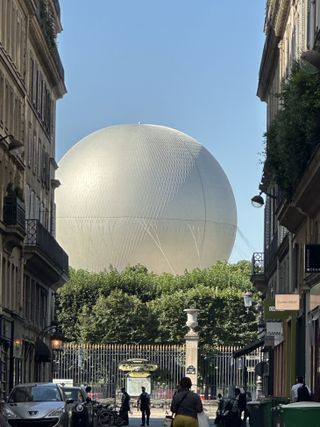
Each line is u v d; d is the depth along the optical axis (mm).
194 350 89625
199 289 110250
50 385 41219
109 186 168375
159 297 120062
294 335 54406
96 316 108125
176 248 169625
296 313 54031
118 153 170500
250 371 92625
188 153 172500
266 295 81875
